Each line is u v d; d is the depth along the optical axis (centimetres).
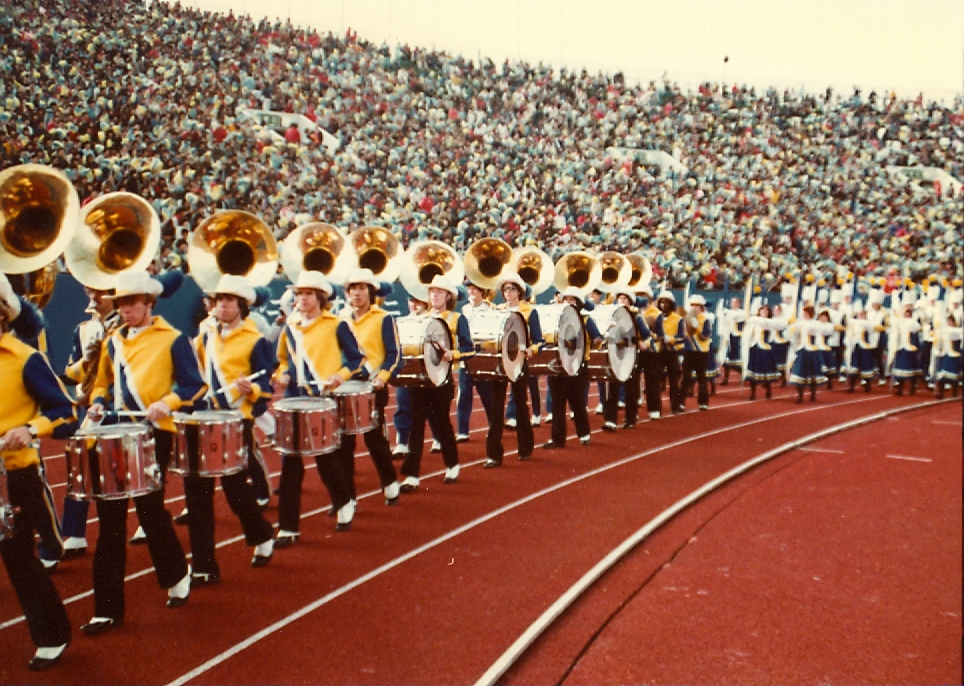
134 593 511
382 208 2031
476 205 2255
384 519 675
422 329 747
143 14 2055
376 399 711
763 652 438
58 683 394
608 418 1138
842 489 795
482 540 619
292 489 604
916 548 612
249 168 1875
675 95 3117
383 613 480
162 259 1449
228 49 2184
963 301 1669
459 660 421
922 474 864
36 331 427
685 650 439
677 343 1326
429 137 2434
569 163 2677
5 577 540
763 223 2822
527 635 445
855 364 1733
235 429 509
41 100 1722
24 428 386
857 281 2583
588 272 1299
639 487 791
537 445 1027
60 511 698
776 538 636
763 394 1645
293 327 651
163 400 468
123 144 1739
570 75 2961
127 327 498
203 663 416
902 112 3441
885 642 449
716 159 3017
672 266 2373
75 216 527
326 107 2294
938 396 1611
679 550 607
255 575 541
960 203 3197
